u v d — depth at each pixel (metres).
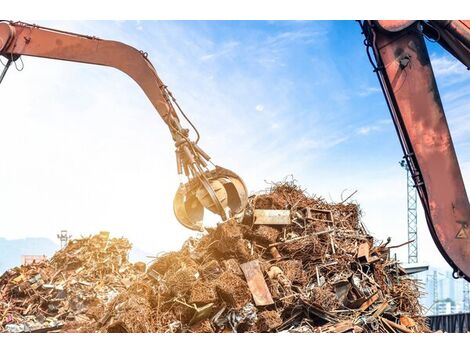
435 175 8.80
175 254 10.33
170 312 9.18
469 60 9.02
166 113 11.20
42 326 13.07
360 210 13.25
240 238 10.41
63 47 11.59
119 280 15.50
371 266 11.78
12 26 11.50
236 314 9.38
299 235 11.96
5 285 14.84
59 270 15.73
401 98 8.87
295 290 10.70
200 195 10.48
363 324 10.32
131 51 11.54
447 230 8.74
